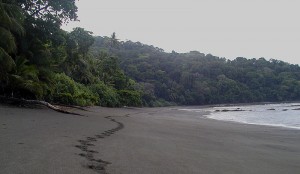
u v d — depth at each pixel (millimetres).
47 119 16062
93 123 17094
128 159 8125
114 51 144875
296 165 10188
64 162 6953
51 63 30125
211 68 143625
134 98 65938
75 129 13250
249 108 79062
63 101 32312
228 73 143250
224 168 8516
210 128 23547
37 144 8680
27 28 25547
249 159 10500
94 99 41656
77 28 50906
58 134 11086
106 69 71375
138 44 181875
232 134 19797
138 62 135625
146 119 29344
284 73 145500
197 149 11594
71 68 49125
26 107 21875
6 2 23109
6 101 22016
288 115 48656
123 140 11539
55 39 27297
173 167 7863
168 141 12977
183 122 29156
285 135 20703
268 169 9086
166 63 142375
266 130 23969
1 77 21594
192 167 8141
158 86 117250
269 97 136250
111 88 62969
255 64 159000
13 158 6824
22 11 23969
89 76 52594
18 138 9336
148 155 9023
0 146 7918
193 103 120062
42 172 6027
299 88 134750
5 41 21000
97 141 10523
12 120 13844
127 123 20719
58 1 26547
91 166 6938
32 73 23812
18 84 22625
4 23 21062
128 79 79312
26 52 25547
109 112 34375
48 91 28516
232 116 47312
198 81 127938
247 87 135750
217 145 13570
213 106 103750
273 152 12922
